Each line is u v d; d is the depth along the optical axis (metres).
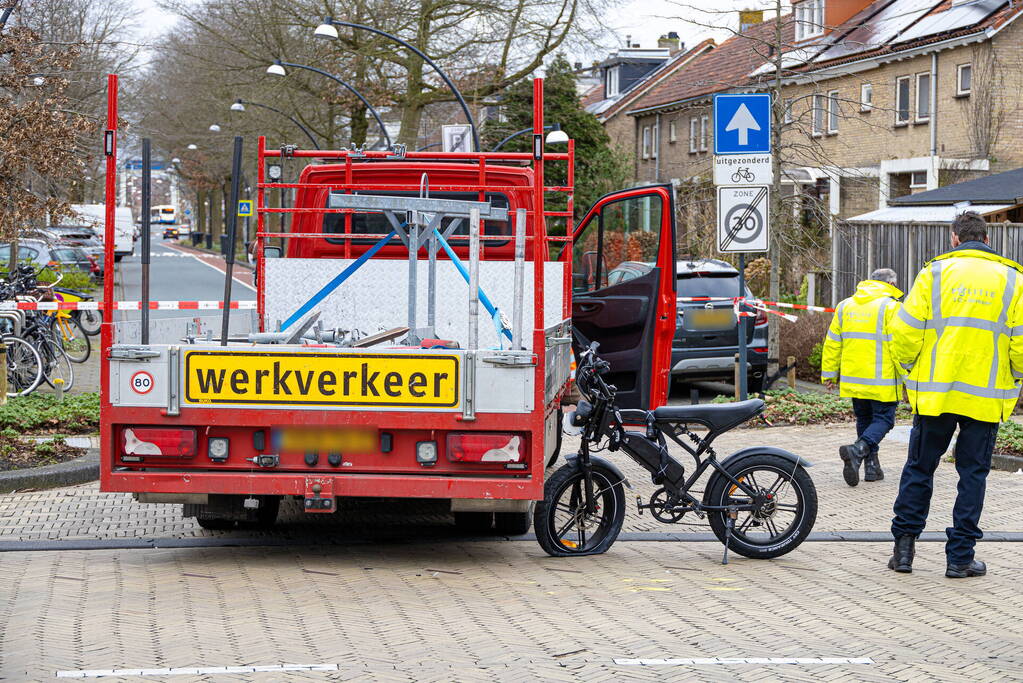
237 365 7.01
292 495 7.07
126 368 7.04
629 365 11.27
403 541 8.22
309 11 32.75
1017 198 19.55
